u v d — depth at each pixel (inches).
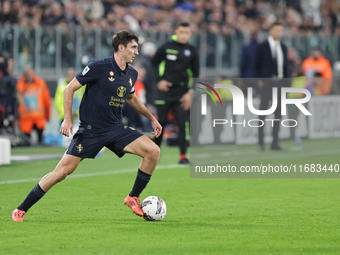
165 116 1325.0
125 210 844.0
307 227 714.8
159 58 1321.4
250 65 1975.9
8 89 1753.2
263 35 2508.6
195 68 1332.4
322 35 2677.2
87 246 606.9
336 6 3334.2
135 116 1967.3
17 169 1312.7
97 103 734.5
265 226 721.6
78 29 2094.0
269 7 3100.4
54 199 935.0
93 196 970.7
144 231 687.1
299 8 3245.6
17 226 713.0
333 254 575.5
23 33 2005.4
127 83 745.0
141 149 761.6
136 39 733.9
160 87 1306.6
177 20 2610.7
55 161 1460.4
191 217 788.6
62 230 690.2
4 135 1774.1
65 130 708.7
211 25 2659.9
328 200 943.7
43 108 1815.9
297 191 1045.8
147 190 1050.1
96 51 2130.9
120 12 2471.7
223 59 2394.2
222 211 837.8
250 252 581.9
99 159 1529.3
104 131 747.4
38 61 2030.0
